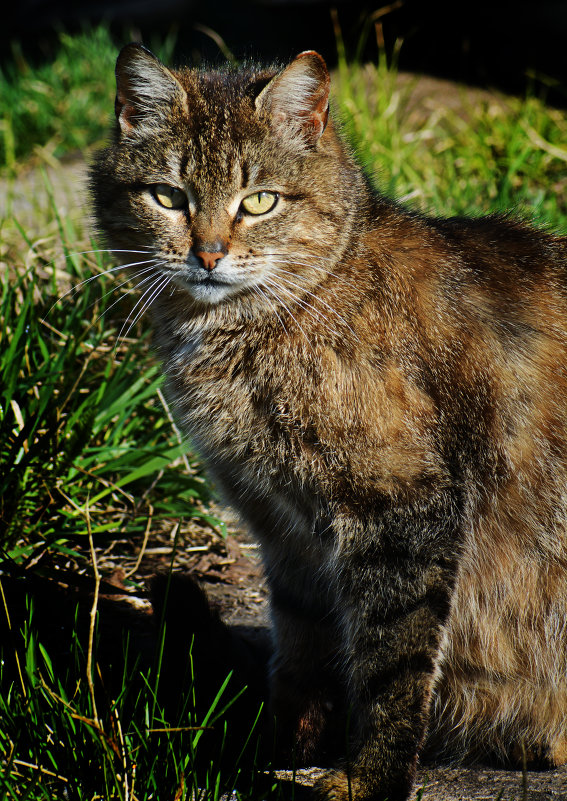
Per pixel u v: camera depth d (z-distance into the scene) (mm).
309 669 4465
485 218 4691
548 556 4113
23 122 12367
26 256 7059
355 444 3902
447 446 3918
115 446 5598
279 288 4148
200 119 4211
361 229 4312
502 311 4152
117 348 6332
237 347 4238
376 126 9656
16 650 4230
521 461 4047
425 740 4188
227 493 4590
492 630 4207
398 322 4051
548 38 13133
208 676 4426
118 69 4383
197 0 18172
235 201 4184
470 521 4008
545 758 4176
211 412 4328
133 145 4391
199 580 5523
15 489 5066
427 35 13625
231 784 3760
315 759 4410
